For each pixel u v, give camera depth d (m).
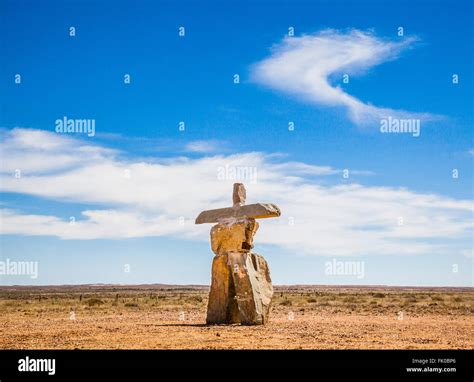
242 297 29.38
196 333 25.70
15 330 27.86
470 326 30.23
